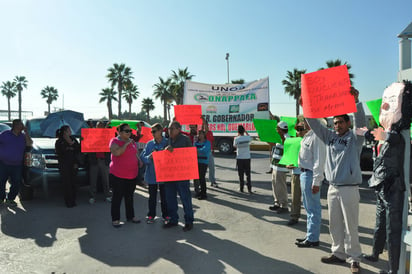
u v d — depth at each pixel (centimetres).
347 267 348
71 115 788
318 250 398
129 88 5047
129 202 518
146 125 886
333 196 348
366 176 970
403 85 289
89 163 637
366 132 328
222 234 459
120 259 368
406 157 296
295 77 3562
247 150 747
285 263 358
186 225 476
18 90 6744
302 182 414
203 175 675
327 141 358
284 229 483
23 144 620
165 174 459
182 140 481
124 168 492
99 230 475
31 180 607
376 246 364
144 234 458
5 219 527
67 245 412
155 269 341
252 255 381
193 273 332
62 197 695
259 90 1247
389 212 299
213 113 1305
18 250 395
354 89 316
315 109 333
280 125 562
